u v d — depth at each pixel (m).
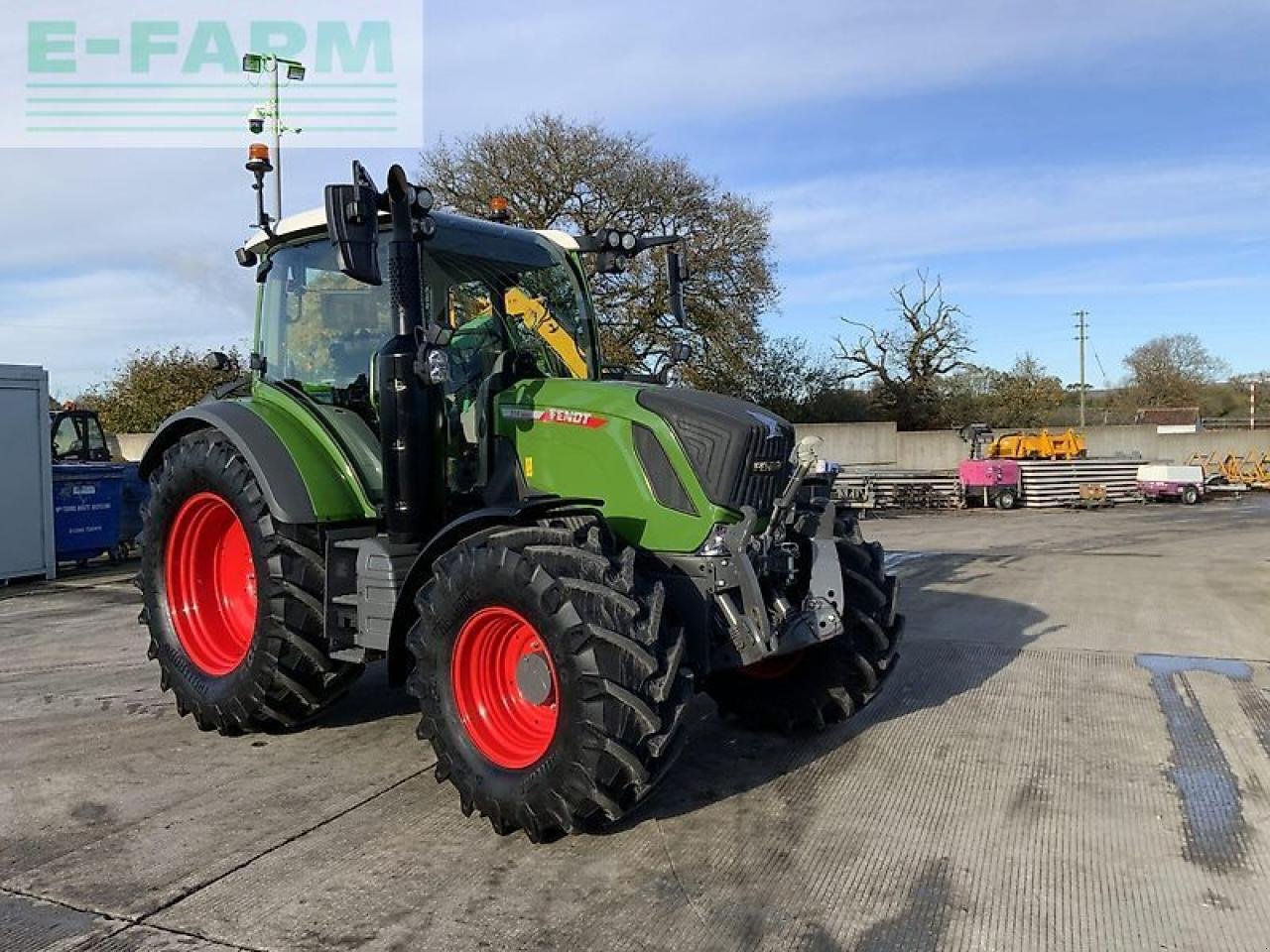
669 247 5.39
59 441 14.57
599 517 3.87
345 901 3.18
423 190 4.14
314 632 4.60
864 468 24.88
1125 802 4.00
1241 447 30.08
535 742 3.73
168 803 4.04
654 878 3.33
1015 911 3.10
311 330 5.13
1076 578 10.12
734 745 4.74
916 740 4.81
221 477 4.78
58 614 8.83
